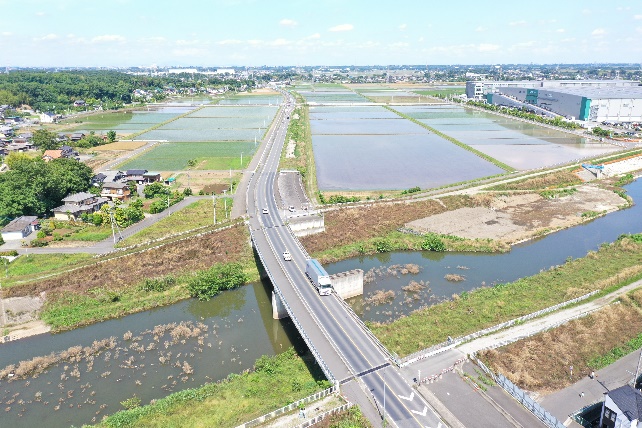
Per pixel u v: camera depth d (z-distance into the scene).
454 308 88.81
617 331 78.81
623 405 54.47
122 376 72.94
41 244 113.56
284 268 97.25
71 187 142.38
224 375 73.12
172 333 84.38
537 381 66.44
